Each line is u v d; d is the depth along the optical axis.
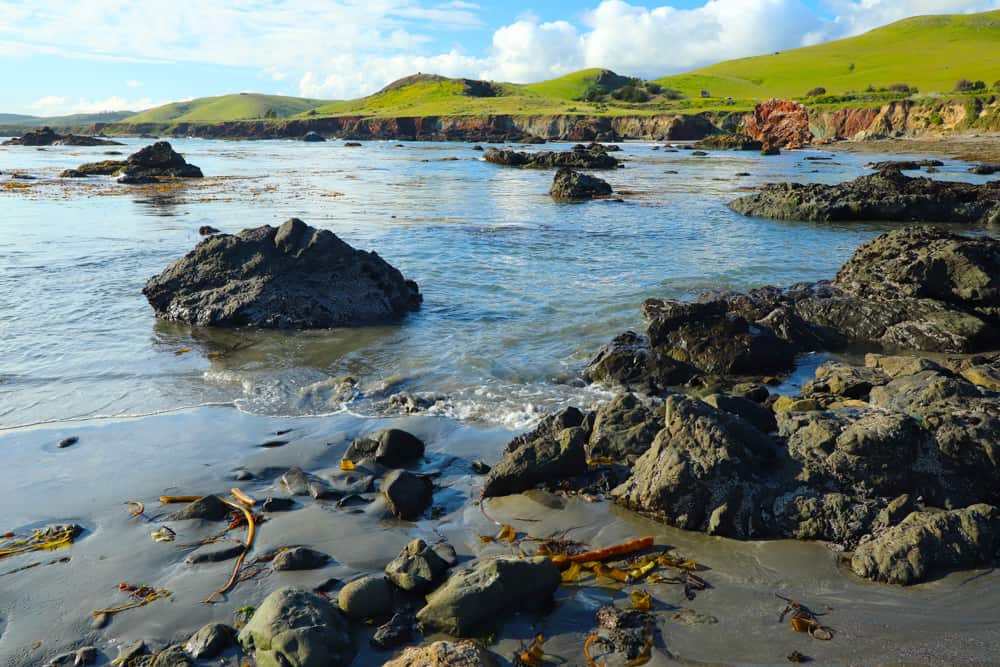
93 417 9.00
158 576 5.64
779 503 6.37
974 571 5.55
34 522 6.48
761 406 8.33
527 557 5.71
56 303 14.54
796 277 17.41
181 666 4.51
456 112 155.12
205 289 13.71
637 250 21.12
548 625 5.02
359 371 10.80
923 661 4.53
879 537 5.84
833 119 112.56
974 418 6.86
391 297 13.99
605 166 60.09
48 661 4.66
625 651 4.70
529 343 12.20
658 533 6.32
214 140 158.25
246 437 8.42
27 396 9.67
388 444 7.77
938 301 12.73
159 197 36.12
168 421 8.88
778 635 4.84
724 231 25.39
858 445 6.64
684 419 7.03
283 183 45.78
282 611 4.80
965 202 29.78
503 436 8.58
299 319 13.23
